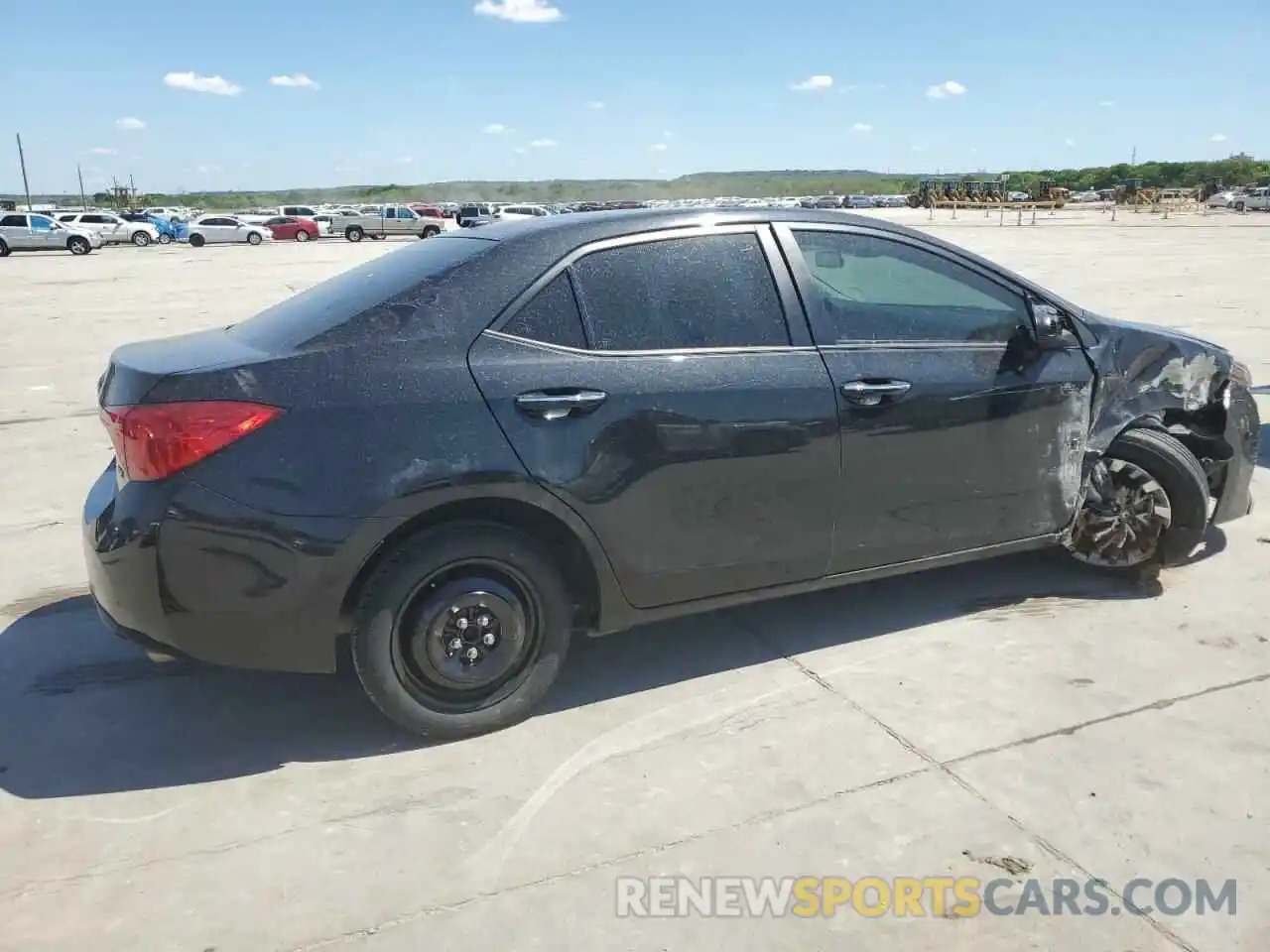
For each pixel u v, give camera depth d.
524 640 3.36
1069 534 4.31
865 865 2.71
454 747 3.31
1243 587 4.52
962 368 3.86
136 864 2.74
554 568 3.36
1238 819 2.87
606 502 3.29
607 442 3.27
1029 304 4.12
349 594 3.14
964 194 81.62
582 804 2.98
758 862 2.72
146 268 29.31
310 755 3.28
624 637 4.11
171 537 2.93
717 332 3.51
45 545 5.29
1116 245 31.83
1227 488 4.62
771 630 4.16
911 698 3.58
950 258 3.99
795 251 3.70
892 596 4.48
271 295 19.80
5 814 2.96
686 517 3.44
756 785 3.06
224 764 3.23
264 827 2.89
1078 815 2.90
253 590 2.98
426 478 3.04
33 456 7.19
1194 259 25.53
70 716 3.54
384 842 2.82
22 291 21.30
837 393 3.61
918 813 2.92
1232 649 3.92
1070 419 4.12
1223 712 3.45
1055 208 77.94
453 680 3.26
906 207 82.75
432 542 3.14
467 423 3.10
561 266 3.35
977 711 3.48
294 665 3.11
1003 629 4.12
